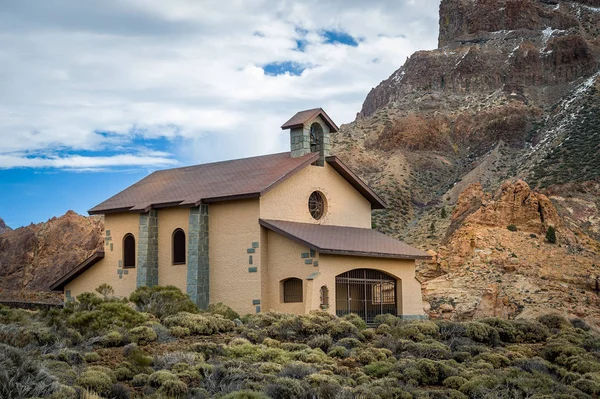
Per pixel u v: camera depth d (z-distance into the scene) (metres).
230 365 24.23
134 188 46.12
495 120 169.75
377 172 155.12
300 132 41.91
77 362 23.83
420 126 170.38
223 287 39.47
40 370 20.30
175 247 41.66
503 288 55.50
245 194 38.28
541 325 34.19
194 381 22.75
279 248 38.34
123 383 22.48
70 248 71.12
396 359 27.70
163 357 24.94
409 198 137.75
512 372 26.52
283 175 39.41
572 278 57.09
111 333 26.88
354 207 44.41
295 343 28.88
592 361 28.70
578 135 136.00
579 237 66.56
